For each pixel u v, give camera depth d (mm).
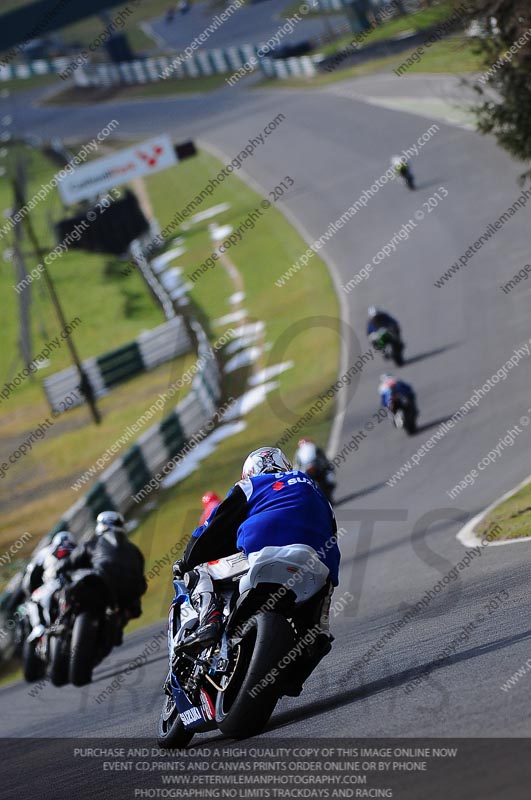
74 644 40156
